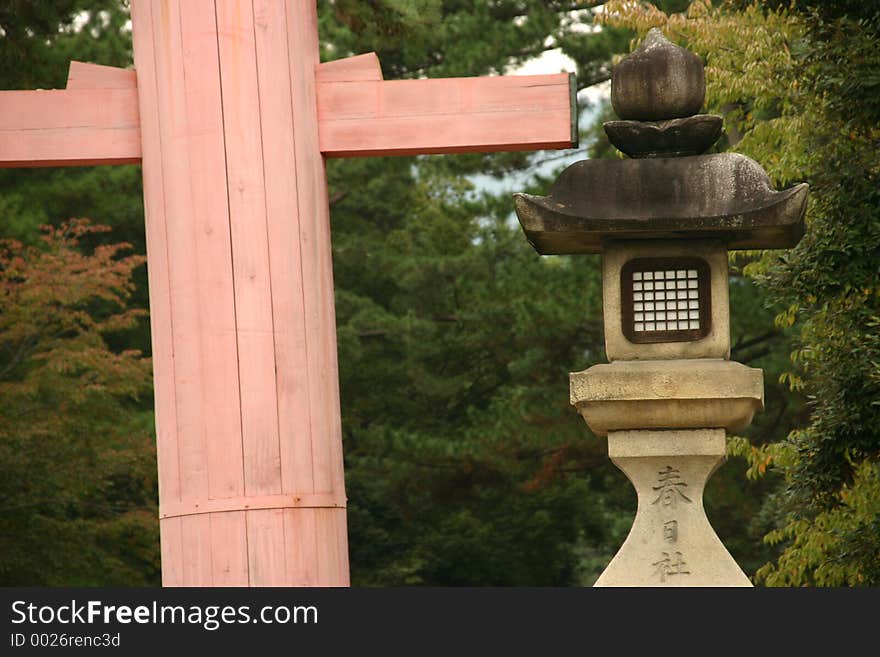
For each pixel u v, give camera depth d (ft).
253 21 30.89
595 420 29.76
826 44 44.19
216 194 30.40
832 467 45.85
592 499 98.94
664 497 29.81
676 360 29.73
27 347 78.64
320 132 31.19
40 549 72.08
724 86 59.62
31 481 71.10
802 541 56.39
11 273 75.05
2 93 31.40
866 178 44.06
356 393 97.96
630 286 30.04
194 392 30.14
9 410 72.49
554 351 90.48
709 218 28.76
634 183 29.27
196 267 30.30
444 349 95.81
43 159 31.37
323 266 31.14
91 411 74.95
